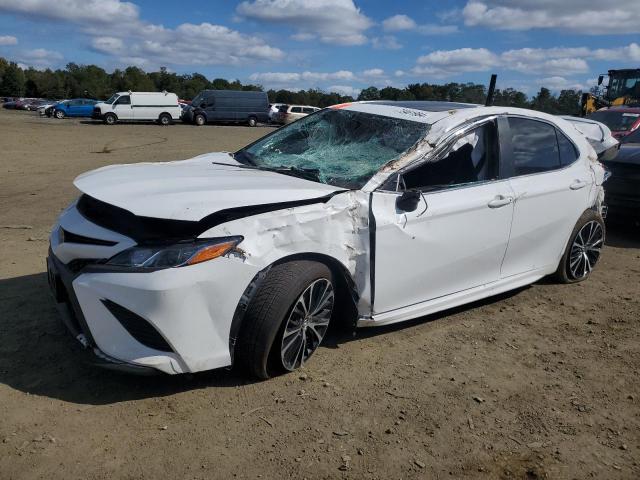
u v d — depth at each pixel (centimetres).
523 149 464
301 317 337
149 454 271
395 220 365
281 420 303
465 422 313
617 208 720
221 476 260
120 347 297
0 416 293
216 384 332
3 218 723
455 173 413
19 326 392
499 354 396
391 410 320
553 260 512
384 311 381
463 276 425
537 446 296
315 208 335
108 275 293
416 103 473
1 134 2127
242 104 3709
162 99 3497
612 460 289
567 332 439
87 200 354
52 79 10644
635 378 372
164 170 381
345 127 442
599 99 1725
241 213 315
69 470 258
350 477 265
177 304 289
